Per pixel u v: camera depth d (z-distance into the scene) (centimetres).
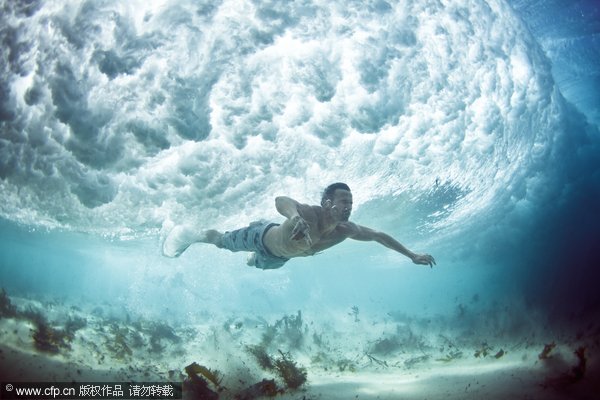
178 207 555
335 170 552
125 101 366
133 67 345
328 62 396
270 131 449
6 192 658
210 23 348
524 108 620
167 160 455
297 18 362
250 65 381
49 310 681
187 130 384
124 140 393
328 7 366
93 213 641
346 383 283
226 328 667
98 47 340
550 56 621
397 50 407
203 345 477
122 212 602
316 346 552
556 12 548
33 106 400
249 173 508
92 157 395
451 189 750
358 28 384
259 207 616
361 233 258
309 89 411
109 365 291
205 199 540
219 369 314
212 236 319
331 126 462
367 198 705
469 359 410
